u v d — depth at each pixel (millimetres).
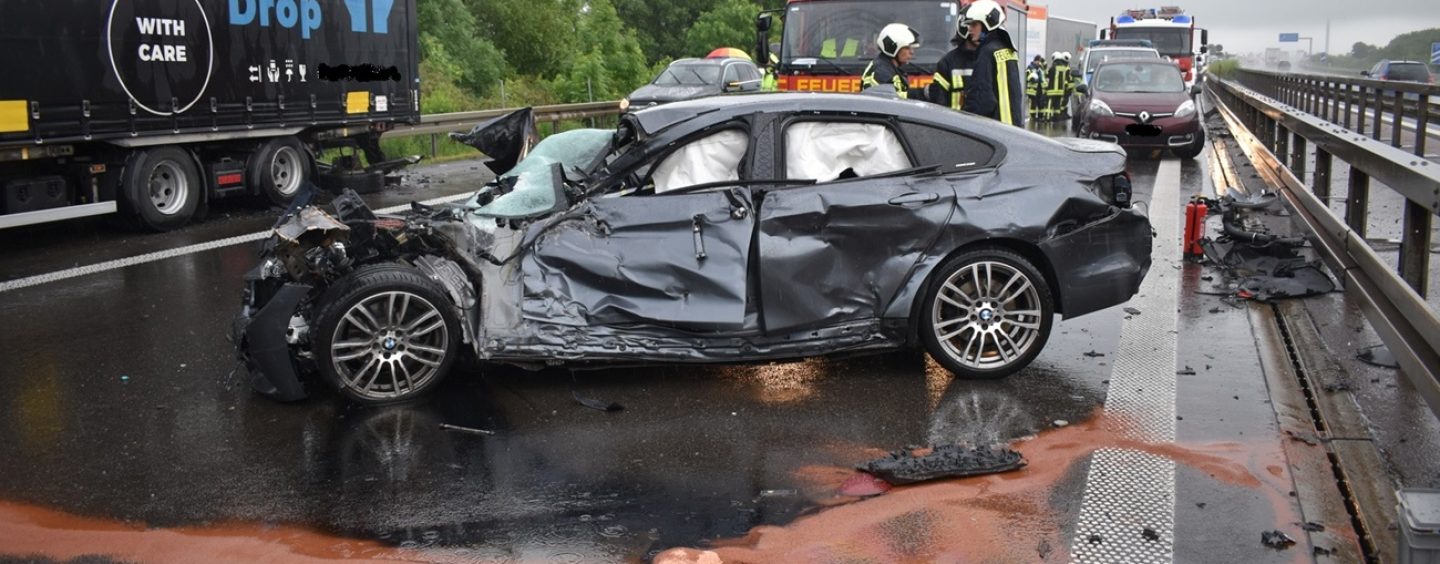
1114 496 4590
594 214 5820
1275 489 4641
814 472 4902
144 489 4766
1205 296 8188
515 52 35938
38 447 5254
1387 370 6254
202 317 7758
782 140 5953
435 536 4312
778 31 51219
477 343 5730
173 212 11781
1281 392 5930
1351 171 7906
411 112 15820
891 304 5914
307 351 5848
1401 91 12430
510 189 6285
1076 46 48719
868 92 6684
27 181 10367
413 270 5703
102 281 9008
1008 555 4098
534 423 5516
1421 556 3182
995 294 6078
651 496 4664
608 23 38844
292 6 13219
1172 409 5664
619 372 6289
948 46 15477
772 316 5793
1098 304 6133
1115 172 6188
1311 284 8234
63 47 10258
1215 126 27094
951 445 5012
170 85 11445
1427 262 6320
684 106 6184
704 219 5773
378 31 14930
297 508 4570
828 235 5824
